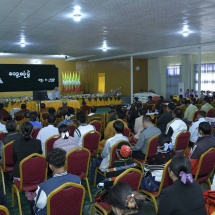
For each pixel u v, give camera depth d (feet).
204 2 18.63
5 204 8.31
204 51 50.26
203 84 55.16
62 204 8.01
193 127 17.21
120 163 9.86
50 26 26.66
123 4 19.13
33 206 9.41
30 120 19.72
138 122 19.30
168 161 10.12
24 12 21.21
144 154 14.49
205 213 6.52
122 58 62.75
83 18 23.24
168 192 6.47
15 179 11.87
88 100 58.03
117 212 4.79
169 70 62.28
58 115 27.81
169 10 20.84
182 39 35.70
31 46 41.96
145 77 68.13
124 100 64.08
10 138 14.35
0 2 18.39
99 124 21.62
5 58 64.59
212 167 11.56
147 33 31.04
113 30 28.99
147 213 11.27
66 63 72.49
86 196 13.21
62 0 18.06
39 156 11.11
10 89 51.21
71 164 12.02
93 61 70.59
